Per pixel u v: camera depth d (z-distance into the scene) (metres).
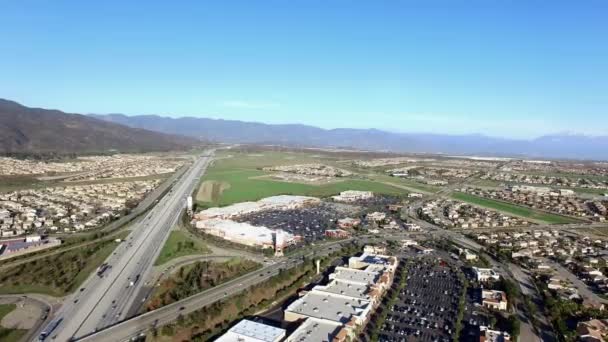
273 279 187.12
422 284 195.00
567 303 169.25
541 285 193.38
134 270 197.12
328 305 159.62
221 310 156.25
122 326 142.25
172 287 178.62
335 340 131.25
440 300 176.25
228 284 184.50
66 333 136.62
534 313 163.12
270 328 137.75
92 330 139.25
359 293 172.12
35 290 171.88
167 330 138.75
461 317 157.50
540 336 146.50
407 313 163.00
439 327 151.38
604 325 150.25
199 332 142.38
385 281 186.38
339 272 196.38
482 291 179.88
